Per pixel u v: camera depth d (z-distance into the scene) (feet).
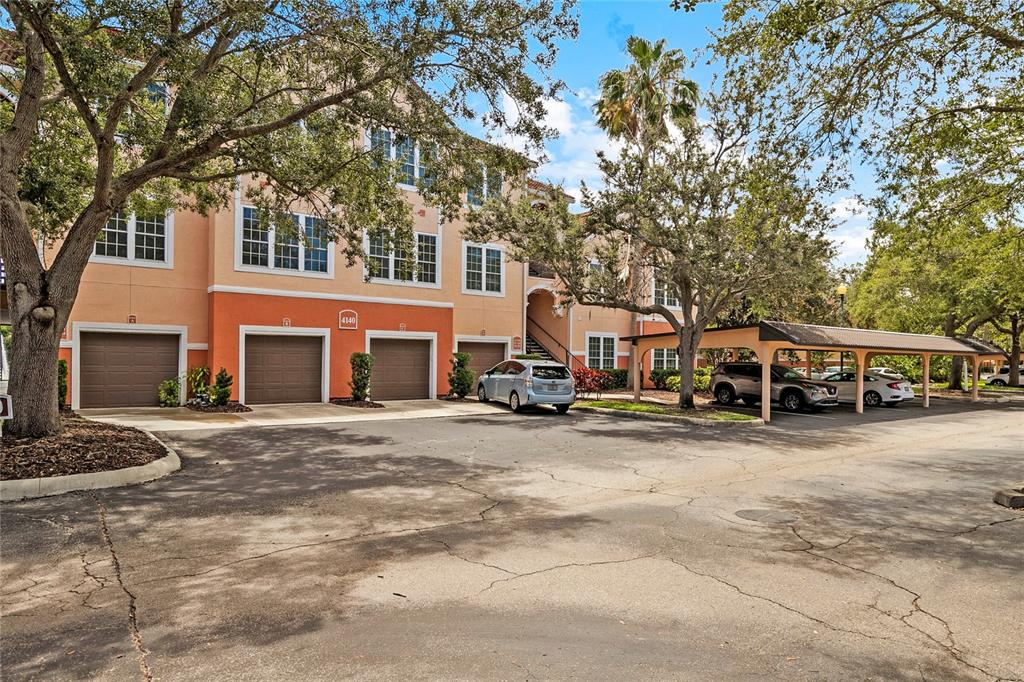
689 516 23.52
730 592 15.71
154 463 28.89
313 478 29.09
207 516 22.11
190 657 11.86
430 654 12.07
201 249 59.88
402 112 34.94
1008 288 58.80
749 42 28.78
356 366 63.98
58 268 30.94
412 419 53.67
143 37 25.96
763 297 68.39
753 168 33.91
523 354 79.97
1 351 33.99
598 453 38.32
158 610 14.08
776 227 38.40
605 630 13.34
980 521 23.09
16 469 25.39
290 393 63.21
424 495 26.32
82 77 27.25
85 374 54.49
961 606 14.99
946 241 43.98
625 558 18.33
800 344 55.77
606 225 58.23
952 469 34.76
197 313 59.47
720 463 35.81
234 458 33.55
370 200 43.01
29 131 30.81
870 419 61.41
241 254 59.93
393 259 69.56
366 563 17.54
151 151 37.14
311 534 20.31
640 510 24.43
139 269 56.54
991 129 33.19
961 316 95.86
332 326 65.21
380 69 32.07
